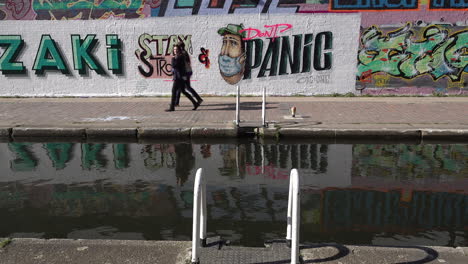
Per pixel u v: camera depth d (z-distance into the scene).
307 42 13.68
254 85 14.12
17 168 6.49
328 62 13.78
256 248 3.46
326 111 10.62
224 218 4.49
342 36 13.55
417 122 9.03
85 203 4.97
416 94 13.81
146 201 5.02
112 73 14.28
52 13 13.93
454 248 3.38
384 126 8.60
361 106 11.46
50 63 14.30
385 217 4.51
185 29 13.84
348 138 8.36
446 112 10.33
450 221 4.40
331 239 4.00
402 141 8.23
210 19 13.72
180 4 13.68
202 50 13.95
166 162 6.79
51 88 14.48
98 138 8.65
